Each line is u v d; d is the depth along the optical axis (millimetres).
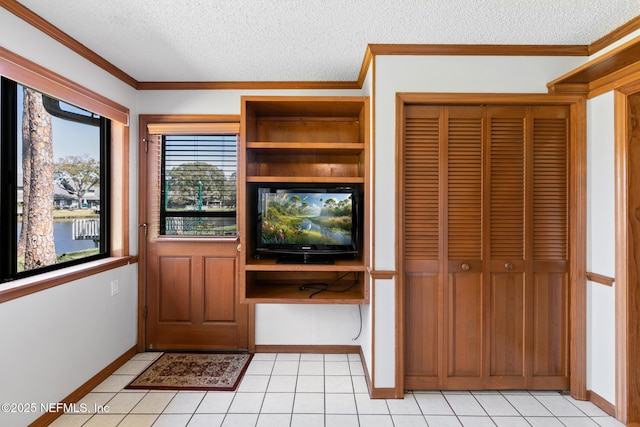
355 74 2559
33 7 1682
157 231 2797
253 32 1929
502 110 2129
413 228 2145
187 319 2814
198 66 2416
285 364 2584
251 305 2795
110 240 2615
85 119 2371
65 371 1976
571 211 2129
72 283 2039
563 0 1591
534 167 2135
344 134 2793
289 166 2773
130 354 2664
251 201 2510
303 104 2400
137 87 2729
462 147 2139
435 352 2158
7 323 1612
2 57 1587
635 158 1863
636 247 1862
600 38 1973
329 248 2438
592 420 1896
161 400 2078
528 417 1921
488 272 2143
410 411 1971
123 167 2615
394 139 2109
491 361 2156
